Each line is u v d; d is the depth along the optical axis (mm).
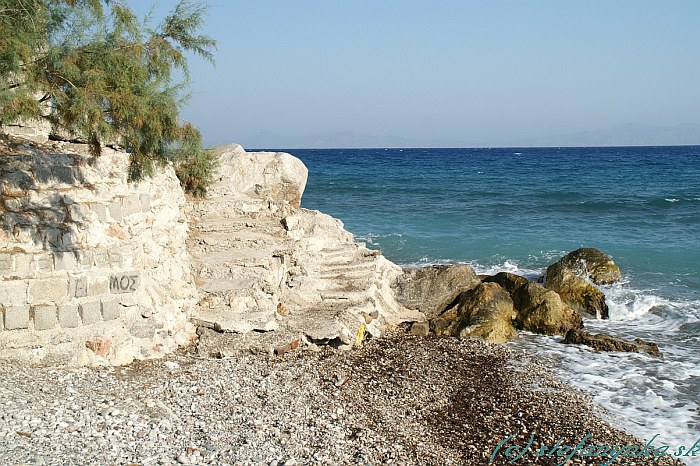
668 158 112312
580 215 33531
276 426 9047
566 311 16203
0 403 7777
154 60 9344
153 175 10805
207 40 9812
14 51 7664
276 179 18250
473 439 9734
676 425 10531
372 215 34094
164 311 11406
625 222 31234
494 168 79562
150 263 11172
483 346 14633
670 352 14492
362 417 10031
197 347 11844
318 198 41875
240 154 18406
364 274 16453
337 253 17266
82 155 9992
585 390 12055
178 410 9141
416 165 90500
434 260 23719
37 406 7953
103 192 10141
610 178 58094
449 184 52094
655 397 11703
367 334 14547
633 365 13453
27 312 9391
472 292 16906
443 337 15297
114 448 7305
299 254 15336
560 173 67125
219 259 13641
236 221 15273
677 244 25594
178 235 12602
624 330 16312
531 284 16969
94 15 8836
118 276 10281
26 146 9992
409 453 8914
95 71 8531
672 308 17391
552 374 12898
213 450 7891
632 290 19172
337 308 14516
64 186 9719
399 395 11273
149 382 9961
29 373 9062
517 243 26203
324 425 9398
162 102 9273
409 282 17578
